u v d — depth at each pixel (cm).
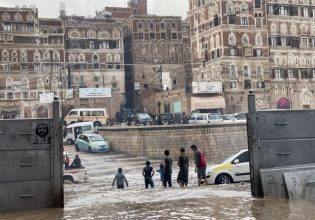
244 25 9656
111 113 11312
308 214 1369
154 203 1692
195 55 10650
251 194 1741
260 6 9856
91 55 11512
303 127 1733
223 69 9412
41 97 9656
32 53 10950
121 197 1958
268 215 1372
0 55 10681
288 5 10194
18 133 1616
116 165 5150
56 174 1644
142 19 12094
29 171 1620
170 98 10100
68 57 11344
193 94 9012
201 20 10319
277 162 1702
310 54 10419
